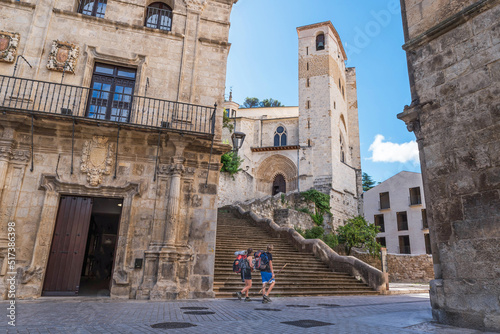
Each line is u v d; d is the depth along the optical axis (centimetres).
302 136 3516
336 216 3189
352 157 3997
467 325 539
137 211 1004
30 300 837
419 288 1714
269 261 904
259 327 499
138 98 1116
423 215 3369
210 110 1179
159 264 948
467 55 622
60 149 997
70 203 989
